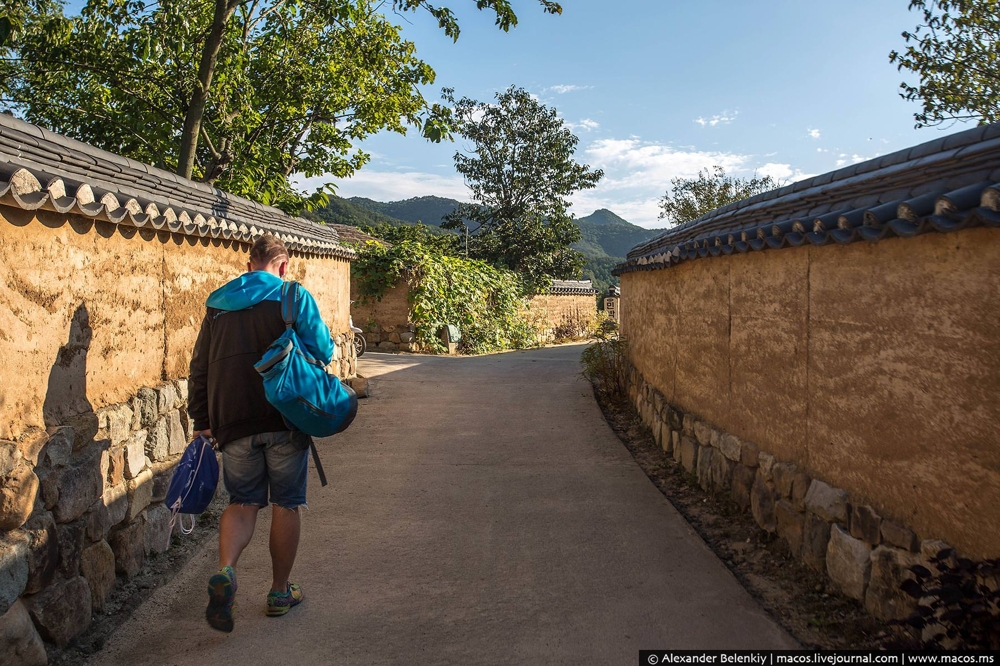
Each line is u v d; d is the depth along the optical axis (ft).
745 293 14.35
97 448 10.40
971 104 28.40
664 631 9.92
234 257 17.16
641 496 16.10
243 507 9.96
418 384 31.65
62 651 9.11
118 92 35.96
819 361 11.32
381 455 19.58
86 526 9.91
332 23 34.91
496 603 10.85
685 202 77.77
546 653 9.39
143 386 12.41
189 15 31.53
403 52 38.88
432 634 9.92
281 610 10.37
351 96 39.75
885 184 10.13
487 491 16.46
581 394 29.43
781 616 10.32
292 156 42.60
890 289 9.46
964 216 7.43
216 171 36.45
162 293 13.17
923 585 8.00
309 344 10.20
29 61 32.73
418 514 14.90
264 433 9.97
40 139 11.94
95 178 12.71
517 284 74.90
